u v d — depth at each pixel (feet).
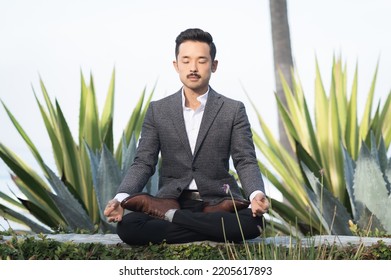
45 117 32.12
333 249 18.70
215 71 19.16
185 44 18.61
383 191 25.63
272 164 31.63
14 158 31.89
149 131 19.27
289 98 32.96
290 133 32.22
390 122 32.55
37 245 18.39
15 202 31.58
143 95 33.06
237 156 18.80
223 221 17.94
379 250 18.56
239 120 18.86
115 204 17.80
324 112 31.48
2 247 18.24
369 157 25.84
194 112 18.98
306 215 29.48
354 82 32.09
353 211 27.50
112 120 31.48
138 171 18.98
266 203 17.40
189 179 18.76
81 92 33.19
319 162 31.01
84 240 19.83
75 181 31.12
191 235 18.45
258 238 20.04
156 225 18.39
